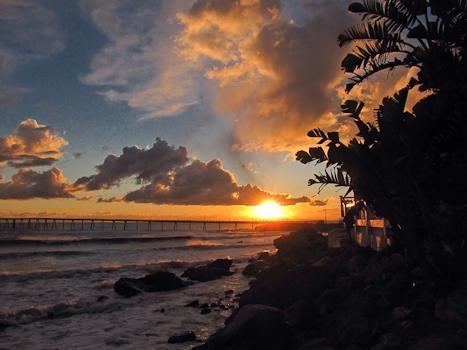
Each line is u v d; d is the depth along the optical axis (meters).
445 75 5.85
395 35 7.05
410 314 5.83
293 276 10.65
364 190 6.93
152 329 10.74
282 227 150.88
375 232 11.62
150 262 30.64
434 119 6.03
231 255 38.34
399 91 6.92
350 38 7.32
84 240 49.12
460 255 5.96
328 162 7.16
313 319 8.12
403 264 7.86
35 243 44.72
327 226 52.22
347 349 5.82
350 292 8.51
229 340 7.15
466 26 6.11
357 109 7.36
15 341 9.80
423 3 6.54
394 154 6.48
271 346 7.06
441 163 6.39
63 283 19.30
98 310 13.27
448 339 4.68
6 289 17.45
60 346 9.33
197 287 18.48
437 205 6.82
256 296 10.40
